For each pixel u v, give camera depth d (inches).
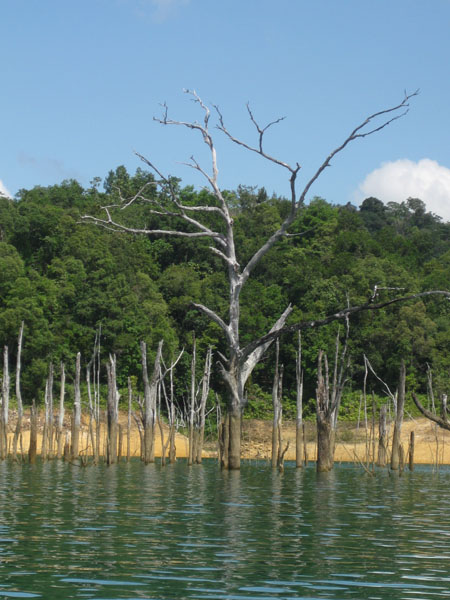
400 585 455.5
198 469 1560.0
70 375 2851.9
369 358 2984.7
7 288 3043.8
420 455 2261.3
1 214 3604.8
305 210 4446.4
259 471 1529.3
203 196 4055.1
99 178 4840.1
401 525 725.3
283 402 2910.9
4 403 1712.6
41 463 1648.6
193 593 428.8
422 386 2984.7
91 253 3206.2
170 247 3831.2
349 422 2605.8
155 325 3097.9
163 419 2746.1
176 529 670.5
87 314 2967.5
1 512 781.3
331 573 487.2
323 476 1402.6
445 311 3385.8
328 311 3189.0
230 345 1380.4
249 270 1373.0
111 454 1573.6
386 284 3289.9
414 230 5767.7
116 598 415.5
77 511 797.2
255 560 527.2
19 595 420.5
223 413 2736.2
